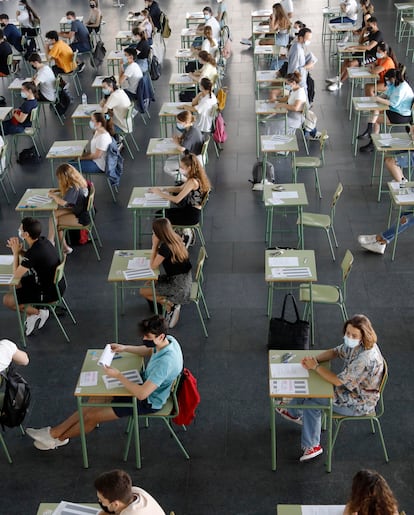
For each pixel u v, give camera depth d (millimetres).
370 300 7531
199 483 5406
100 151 9438
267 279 6516
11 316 7535
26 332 7168
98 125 9461
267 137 9570
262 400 6223
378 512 3719
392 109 10242
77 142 9695
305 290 6941
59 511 4184
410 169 9477
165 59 15758
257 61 14859
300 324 6352
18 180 10508
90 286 7992
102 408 5430
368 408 5230
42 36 17484
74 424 5645
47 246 6812
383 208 9398
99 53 15266
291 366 5316
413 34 16312
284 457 5594
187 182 8031
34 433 5715
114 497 3926
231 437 5828
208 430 5910
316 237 8750
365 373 5098
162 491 5352
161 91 13945
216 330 7172
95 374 5348
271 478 5422
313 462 5535
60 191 8211
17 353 5613
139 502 4012
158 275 6762
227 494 5305
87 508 4207
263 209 9484
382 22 17344
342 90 13500
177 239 6727
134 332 7199
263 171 9773
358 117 11117
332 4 19031
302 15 18312
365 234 8789
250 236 8844
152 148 9445
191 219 8117
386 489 3750
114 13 19016
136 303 7660
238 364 6684
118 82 11953
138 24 15469
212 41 13406
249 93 13547
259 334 7086
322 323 7184
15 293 6832
